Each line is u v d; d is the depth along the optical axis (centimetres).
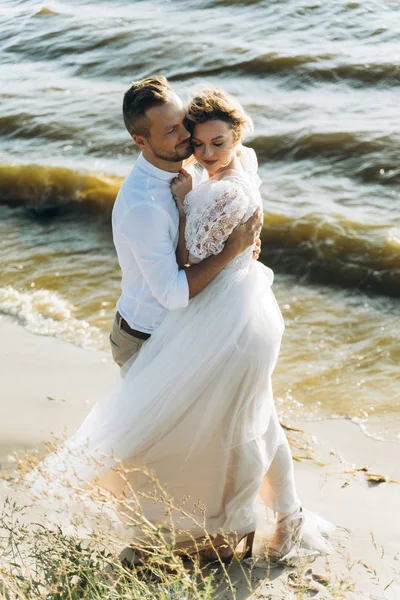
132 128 320
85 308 662
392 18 1263
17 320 645
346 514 411
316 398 537
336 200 816
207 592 294
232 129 323
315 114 999
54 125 1041
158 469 351
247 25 1302
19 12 1487
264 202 812
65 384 544
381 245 730
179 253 333
